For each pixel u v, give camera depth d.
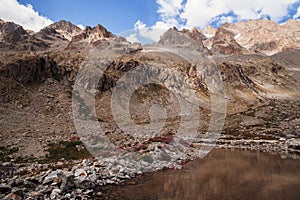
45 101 75.94
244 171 28.58
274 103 148.50
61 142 39.75
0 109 60.44
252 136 67.88
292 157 40.25
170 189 21.52
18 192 18.09
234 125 90.19
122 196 19.84
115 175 24.72
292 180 24.89
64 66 110.38
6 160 30.03
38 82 88.50
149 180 24.06
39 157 32.06
